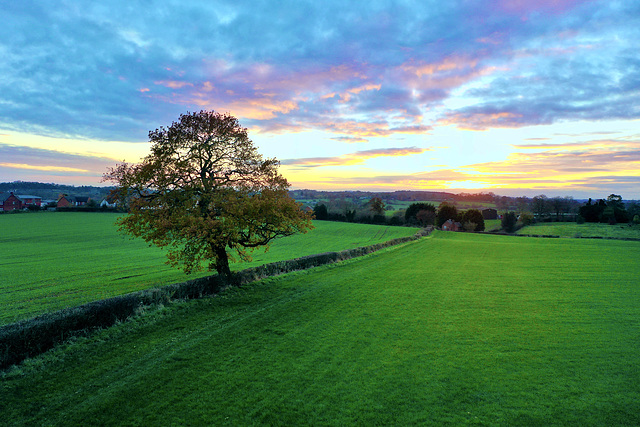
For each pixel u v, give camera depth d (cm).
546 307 1869
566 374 1110
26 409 880
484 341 1383
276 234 2256
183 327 1457
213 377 1066
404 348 1308
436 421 867
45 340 1159
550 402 949
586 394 989
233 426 840
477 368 1150
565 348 1316
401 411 908
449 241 6012
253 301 1883
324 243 6059
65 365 1101
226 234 1870
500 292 2205
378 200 12638
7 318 1753
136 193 2006
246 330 1459
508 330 1509
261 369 1123
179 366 1128
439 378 1081
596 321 1636
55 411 879
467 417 884
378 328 1520
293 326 1523
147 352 1216
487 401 957
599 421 865
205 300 1809
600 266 3275
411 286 2355
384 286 2345
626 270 3042
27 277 2897
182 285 1770
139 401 934
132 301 1495
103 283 2655
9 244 5094
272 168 2255
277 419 869
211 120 2045
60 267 3412
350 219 11012
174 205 1969
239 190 2080
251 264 3778
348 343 1348
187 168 1984
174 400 943
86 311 1301
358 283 2427
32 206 9856
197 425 843
